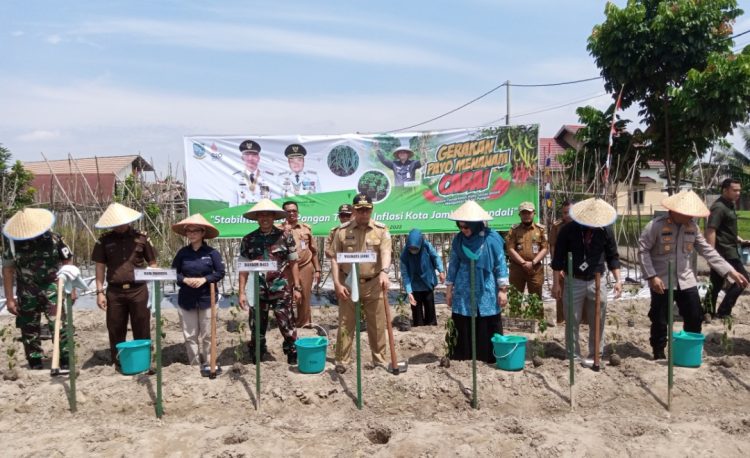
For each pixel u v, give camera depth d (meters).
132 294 6.54
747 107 13.36
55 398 5.67
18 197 15.59
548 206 12.72
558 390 5.73
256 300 5.52
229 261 12.07
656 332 6.61
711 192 14.12
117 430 5.11
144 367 6.22
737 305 9.79
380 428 5.18
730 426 5.07
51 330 6.54
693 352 6.09
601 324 6.35
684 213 6.13
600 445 4.72
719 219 8.07
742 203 46.06
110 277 6.50
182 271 6.37
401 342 7.84
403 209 10.38
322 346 6.06
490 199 10.24
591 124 16.58
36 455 4.74
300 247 8.39
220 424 5.34
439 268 8.68
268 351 7.55
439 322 9.19
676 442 4.78
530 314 7.92
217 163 10.29
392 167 10.33
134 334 6.67
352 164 10.36
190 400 5.62
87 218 14.94
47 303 6.54
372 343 6.44
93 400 5.64
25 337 6.58
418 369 6.16
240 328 7.25
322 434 5.06
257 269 5.47
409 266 8.45
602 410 5.53
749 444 4.78
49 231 6.54
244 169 10.34
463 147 10.25
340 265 6.42
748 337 7.60
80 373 6.32
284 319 6.60
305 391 5.71
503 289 6.33
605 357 7.03
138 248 6.59
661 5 14.19
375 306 6.32
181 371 6.16
